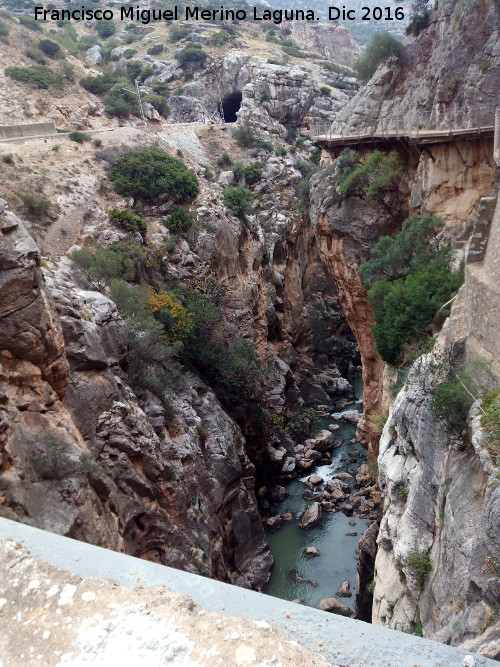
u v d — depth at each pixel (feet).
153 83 254.88
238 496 99.86
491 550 38.47
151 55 278.87
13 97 174.19
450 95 99.35
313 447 134.51
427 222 94.53
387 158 104.73
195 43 270.67
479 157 92.53
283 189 182.91
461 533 44.57
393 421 71.10
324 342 178.60
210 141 193.67
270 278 161.89
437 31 108.47
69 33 302.45
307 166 196.75
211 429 99.35
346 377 180.14
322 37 364.79
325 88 247.91
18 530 14.92
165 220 137.18
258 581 95.30
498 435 43.34
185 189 144.66
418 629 52.54
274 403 139.74
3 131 138.31
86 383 67.67
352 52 388.16
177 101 245.65
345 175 113.70
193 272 132.36
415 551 56.34
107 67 257.34
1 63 191.62
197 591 12.89
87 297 82.64
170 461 81.61
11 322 54.08
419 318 82.23
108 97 194.80
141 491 70.44
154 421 82.99
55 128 161.17
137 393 83.92
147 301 107.34
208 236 140.05
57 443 55.31
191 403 98.84
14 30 212.23
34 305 55.42
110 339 81.87
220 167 183.83
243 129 197.98
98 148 149.28
